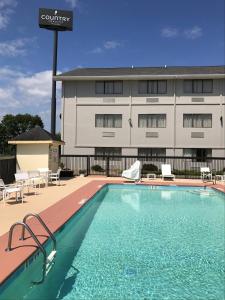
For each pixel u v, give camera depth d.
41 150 18.34
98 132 30.70
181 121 29.75
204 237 8.62
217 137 29.31
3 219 8.66
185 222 10.38
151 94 30.09
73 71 32.47
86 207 11.77
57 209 10.17
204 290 5.37
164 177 21.66
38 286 5.41
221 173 24.94
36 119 71.06
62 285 5.46
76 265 6.41
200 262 6.68
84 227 9.55
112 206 13.14
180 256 7.05
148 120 30.22
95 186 16.62
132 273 6.05
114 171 26.91
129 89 30.33
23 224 6.00
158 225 9.92
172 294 5.21
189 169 28.17
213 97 29.38
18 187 11.45
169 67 33.38
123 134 30.44
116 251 7.33
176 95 29.80
